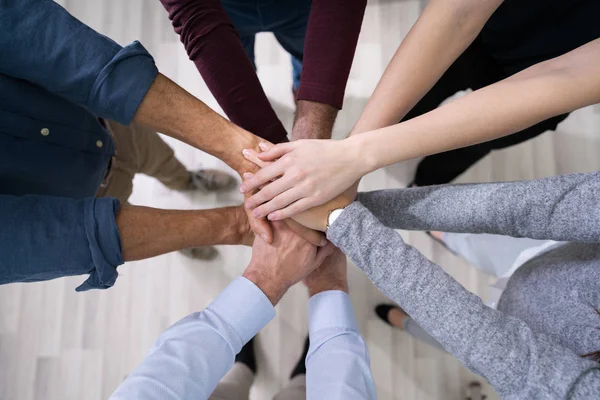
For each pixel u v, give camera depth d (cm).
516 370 48
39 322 139
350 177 65
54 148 74
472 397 127
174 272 140
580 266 61
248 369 127
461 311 52
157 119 70
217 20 74
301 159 65
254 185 69
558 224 55
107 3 153
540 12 79
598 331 56
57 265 64
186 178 137
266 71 150
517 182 59
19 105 67
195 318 68
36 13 59
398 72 67
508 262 102
